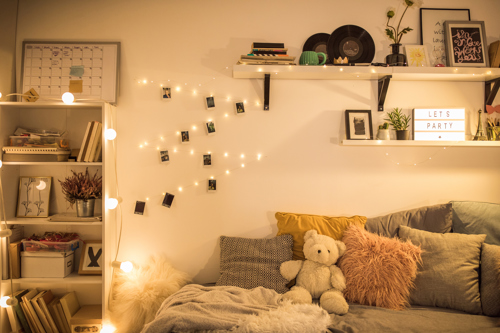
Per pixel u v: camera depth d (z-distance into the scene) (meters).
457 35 2.27
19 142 2.04
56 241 2.04
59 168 2.22
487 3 2.33
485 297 1.70
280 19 2.28
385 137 2.15
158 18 2.25
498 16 2.33
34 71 2.20
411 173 2.32
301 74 2.15
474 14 2.33
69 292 2.19
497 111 2.23
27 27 2.22
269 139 2.28
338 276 1.83
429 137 2.23
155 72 2.25
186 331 1.46
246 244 2.06
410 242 1.87
